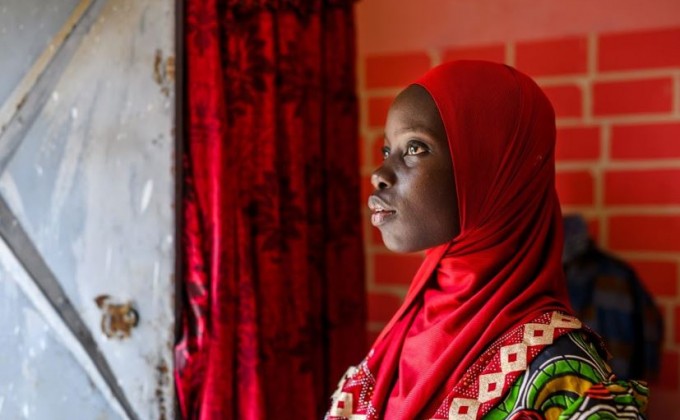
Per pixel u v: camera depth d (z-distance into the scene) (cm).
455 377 80
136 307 123
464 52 172
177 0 118
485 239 86
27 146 126
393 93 180
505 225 86
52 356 128
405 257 182
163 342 122
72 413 128
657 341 154
